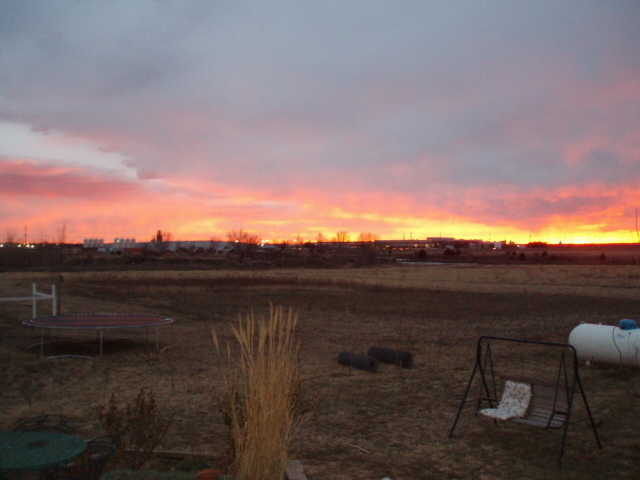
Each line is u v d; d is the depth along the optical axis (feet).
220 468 16.89
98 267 182.50
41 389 28.96
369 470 18.34
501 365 37.88
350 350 42.93
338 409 26.07
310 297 88.22
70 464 15.49
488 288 110.11
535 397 21.35
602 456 20.02
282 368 15.75
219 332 51.67
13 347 41.73
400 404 27.17
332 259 247.50
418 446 20.97
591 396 29.43
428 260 300.40
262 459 14.66
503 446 21.03
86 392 28.48
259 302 79.51
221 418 24.00
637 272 157.99
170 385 30.22
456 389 30.48
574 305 79.25
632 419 25.00
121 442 16.67
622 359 35.70
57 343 43.86
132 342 45.21
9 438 13.43
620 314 68.74
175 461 18.43
